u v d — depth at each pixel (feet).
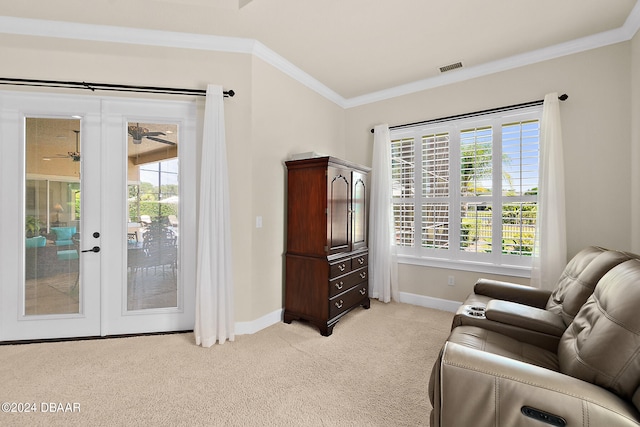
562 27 7.91
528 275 9.32
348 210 10.23
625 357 3.18
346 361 7.19
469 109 10.40
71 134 8.36
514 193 9.65
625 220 7.97
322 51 9.26
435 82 11.00
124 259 8.52
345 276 9.77
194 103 8.80
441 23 7.81
